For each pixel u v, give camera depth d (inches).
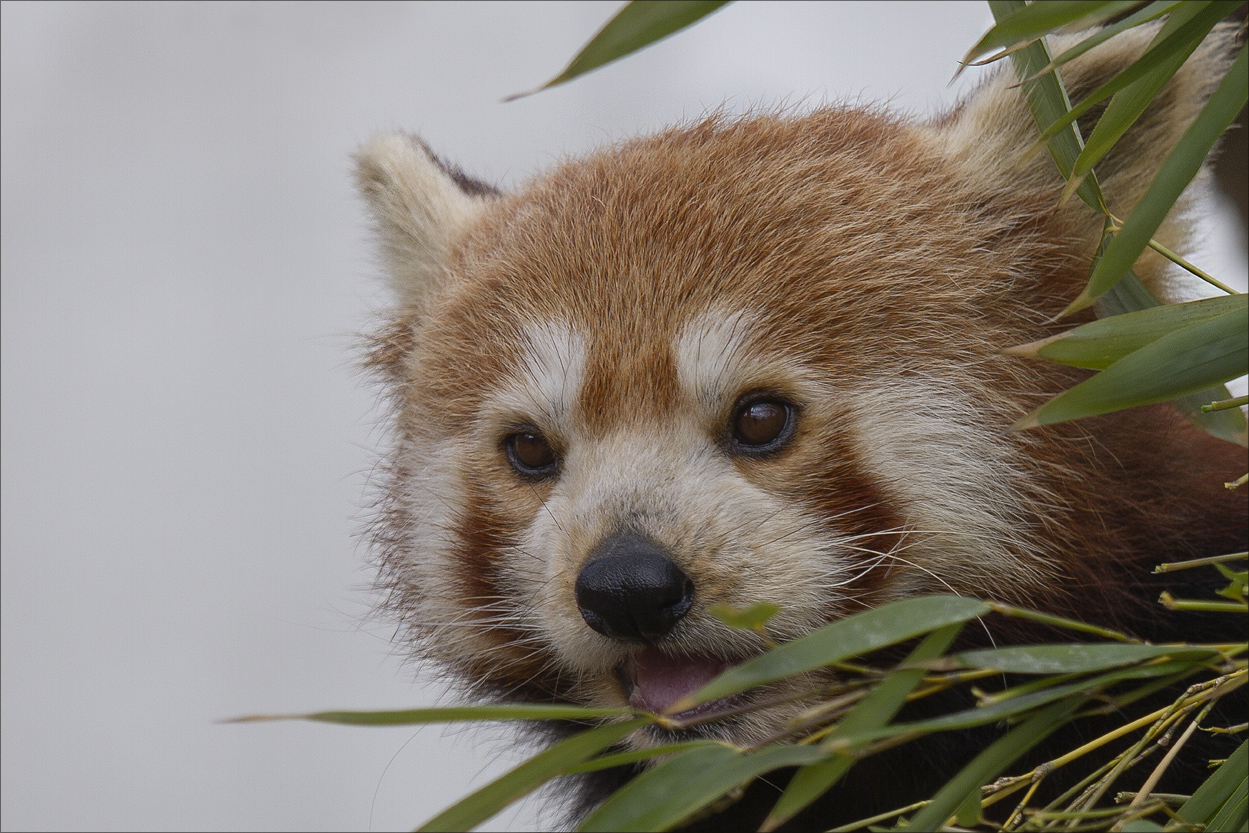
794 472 105.6
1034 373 106.0
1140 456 105.9
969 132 107.4
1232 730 102.3
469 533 107.2
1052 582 105.7
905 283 106.1
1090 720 105.7
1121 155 106.5
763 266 106.0
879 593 105.6
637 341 106.0
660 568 105.0
